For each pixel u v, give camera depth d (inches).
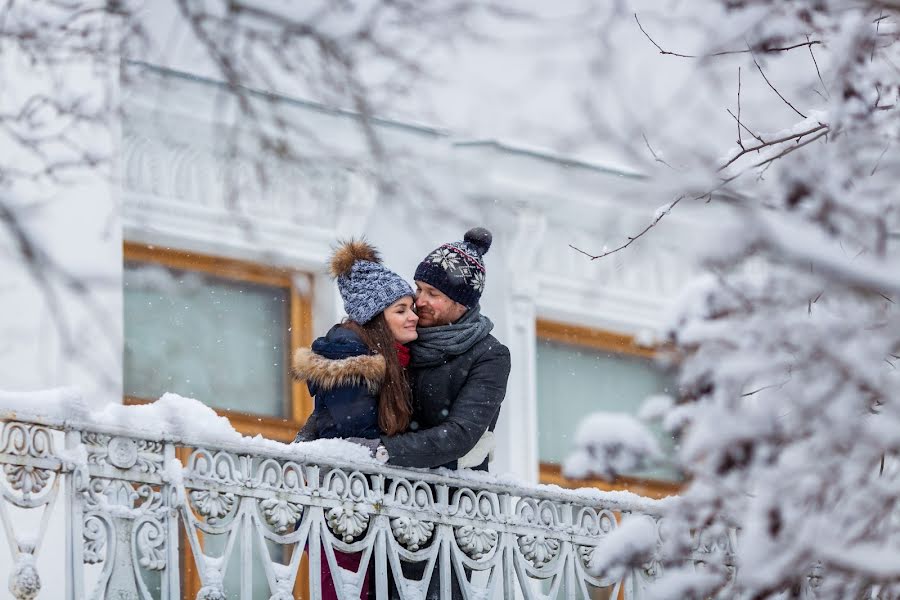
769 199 250.7
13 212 275.1
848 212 245.1
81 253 457.7
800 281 250.7
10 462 301.3
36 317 437.4
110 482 313.6
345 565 351.6
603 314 586.2
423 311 363.6
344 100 306.7
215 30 301.7
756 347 248.5
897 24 287.9
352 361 347.9
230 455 330.6
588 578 378.9
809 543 246.7
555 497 378.9
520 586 365.4
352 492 344.8
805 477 247.0
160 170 488.4
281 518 333.4
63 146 454.3
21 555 299.1
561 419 581.9
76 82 403.9
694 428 251.8
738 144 302.5
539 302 576.7
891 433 241.1
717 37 283.1
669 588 272.4
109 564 307.7
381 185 305.0
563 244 580.1
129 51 329.1
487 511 365.4
